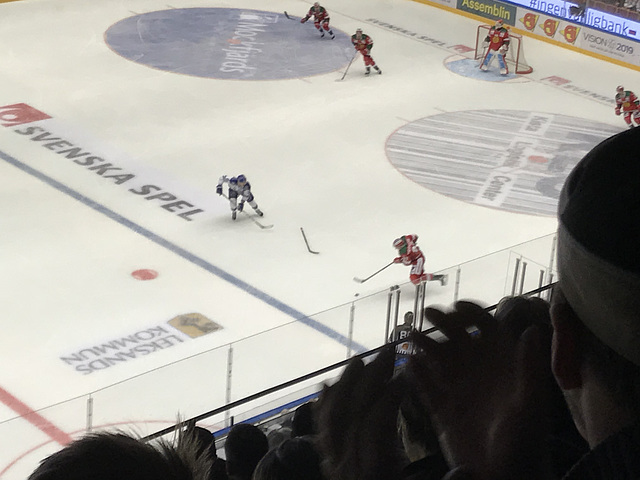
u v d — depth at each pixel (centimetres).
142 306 1363
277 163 1944
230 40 2728
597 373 84
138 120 2122
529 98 2422
